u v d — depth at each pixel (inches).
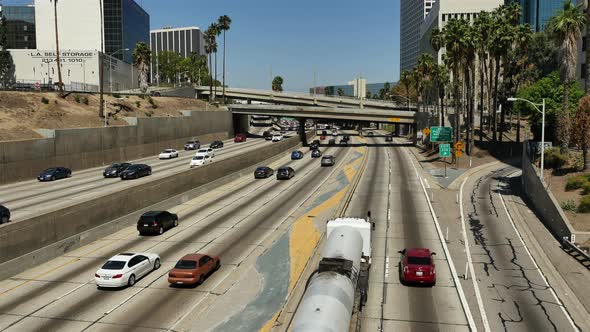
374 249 1325.0
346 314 717.3
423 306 946.7
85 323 880.9
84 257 1279.5
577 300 978.1
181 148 3993.6
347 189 2241.6
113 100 3769.7
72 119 3036.4
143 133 3412.9
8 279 1115.3
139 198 1683.1
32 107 2933.1
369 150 4092.0
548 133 2893.7
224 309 947.3
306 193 2174.0
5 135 2420.0
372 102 5984.3
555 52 4335.6
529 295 1002.7
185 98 4958.2
